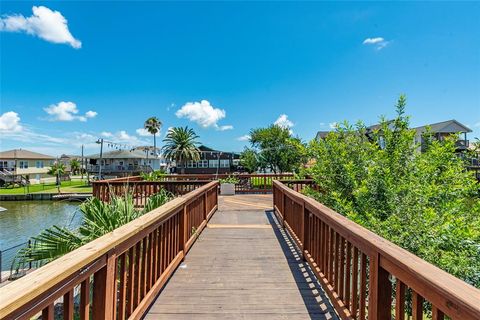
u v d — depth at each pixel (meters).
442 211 4.12
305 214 3.93
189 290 3.04
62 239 3.43
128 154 48.50
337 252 2.58
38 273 1.19
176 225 3.77
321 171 5.80
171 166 55.69
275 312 2.59
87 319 1.54
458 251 3.45
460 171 4.75
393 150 5.07
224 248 4.57
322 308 2.66
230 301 2.80
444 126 24.98
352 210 4.51
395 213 4.17
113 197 4.56
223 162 53.94
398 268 1.47
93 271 1.59
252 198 11.14
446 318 1.59
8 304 0.94
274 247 4.62
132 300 2.21
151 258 2.70
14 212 20.09
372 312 1.76
